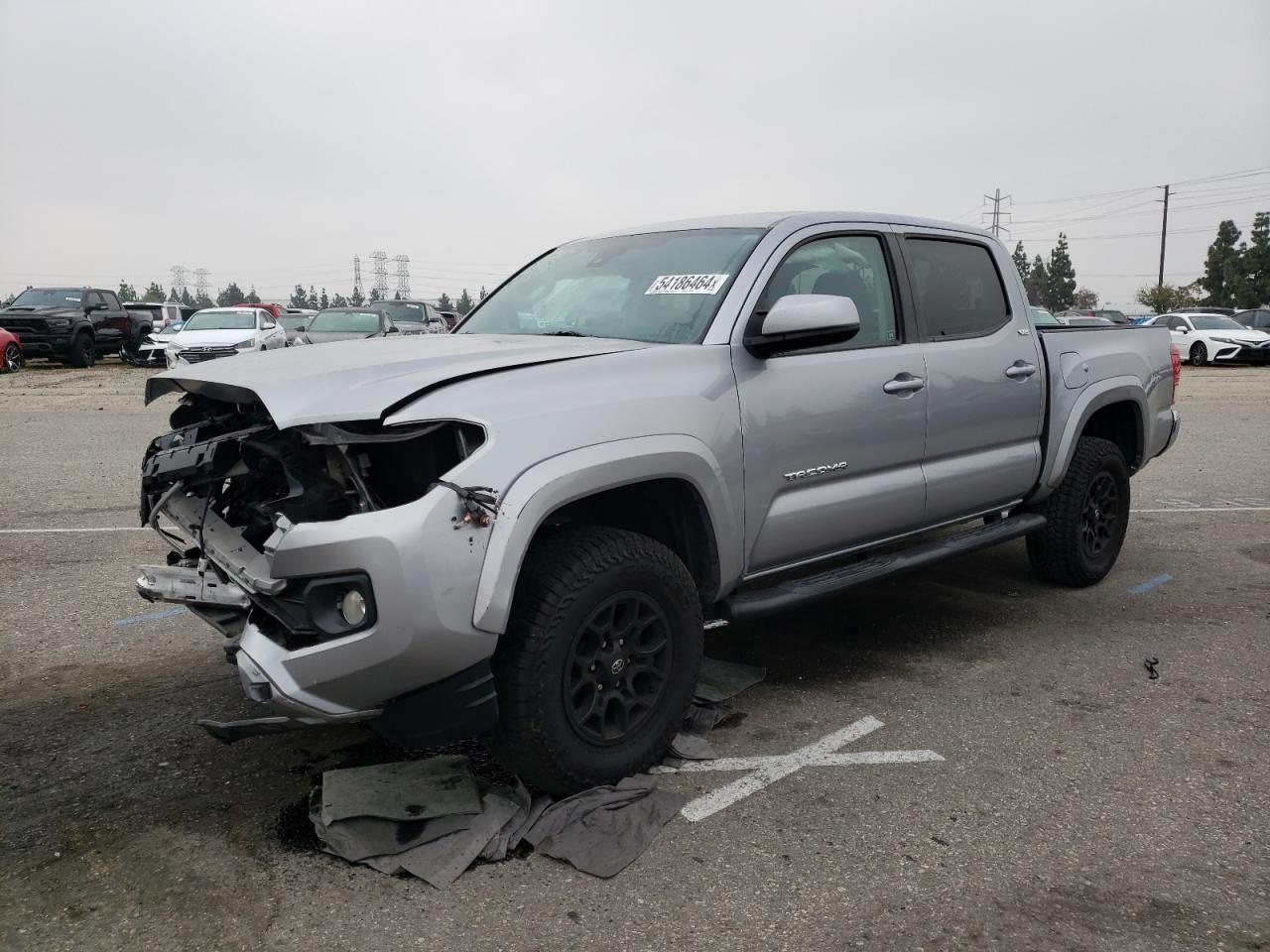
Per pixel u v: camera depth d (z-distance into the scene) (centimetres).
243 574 280
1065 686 412
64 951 239
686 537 346
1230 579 577
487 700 279
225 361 333
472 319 435
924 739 361
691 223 425
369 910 255
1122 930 248
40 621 493
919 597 541
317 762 341
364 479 275
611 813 297
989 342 462
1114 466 548
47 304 2416
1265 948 241
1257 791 320
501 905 257
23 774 331
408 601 260
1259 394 1838
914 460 419
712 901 260
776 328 339
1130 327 577
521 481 279
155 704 391
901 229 440
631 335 367
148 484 327
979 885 268
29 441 1126
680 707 330
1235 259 7669
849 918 253
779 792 320
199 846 286
